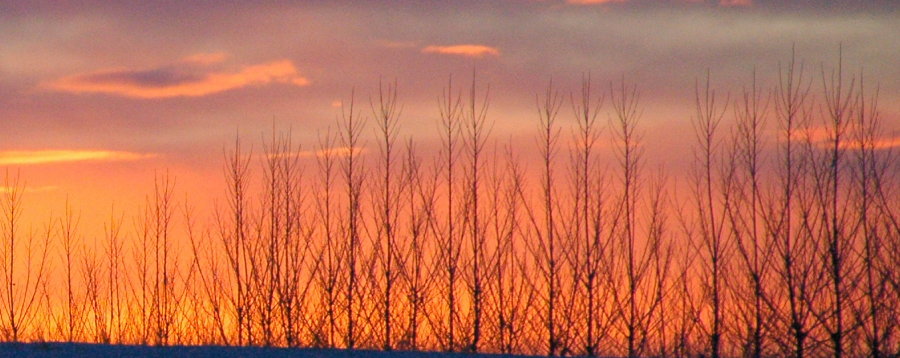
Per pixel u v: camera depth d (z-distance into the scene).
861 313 16.52
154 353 12.81
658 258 17.42
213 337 19.62
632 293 17.41
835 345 16.52
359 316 18.62
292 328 19.05
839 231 16.77
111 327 20.48
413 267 18.45
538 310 17.75
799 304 16.75
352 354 13.22
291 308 19.12
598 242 17.73
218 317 19.67
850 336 16.48
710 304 17.09
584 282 17.64
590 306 17.53
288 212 19.56
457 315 18.06
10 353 12.55
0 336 20.64
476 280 18.06
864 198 16.81
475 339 17.88
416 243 18.55
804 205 17.00
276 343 19.11
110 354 12.65
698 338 17.05
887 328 16.34
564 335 17.56
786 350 16.73
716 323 17.00
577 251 17.81
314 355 13.03
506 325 17.83
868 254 16.61
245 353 12.99
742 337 16.89
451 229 18.41
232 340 19.48
